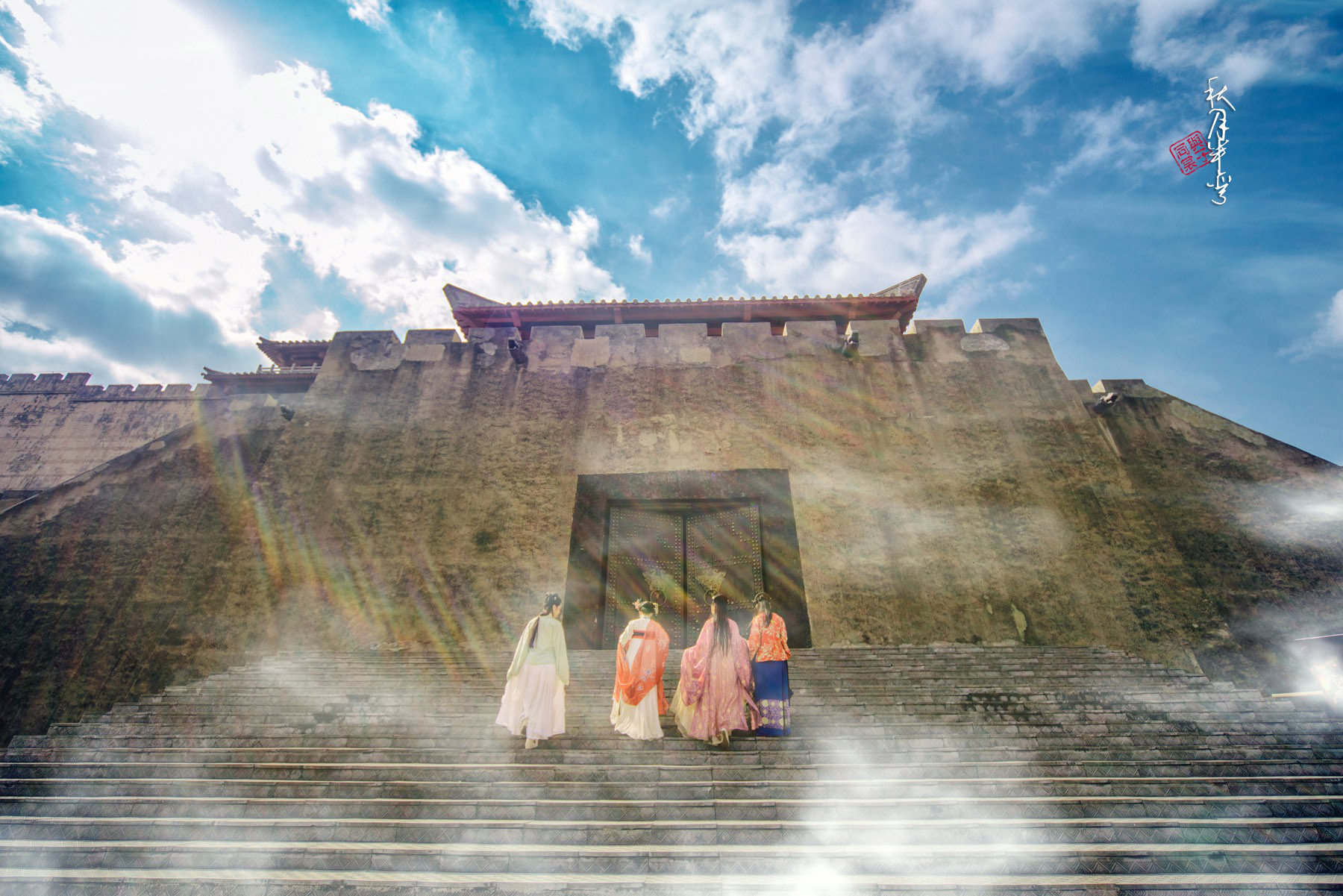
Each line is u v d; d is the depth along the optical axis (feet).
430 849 12.35
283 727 18.53
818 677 22.04
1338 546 29.78
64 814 14.56
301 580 29.84
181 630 28.35
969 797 14.46
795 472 32.48
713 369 35.63
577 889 10.98
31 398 56.90
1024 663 24.30
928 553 30.25
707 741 16.67
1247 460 32.60
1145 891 10.96
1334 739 17.71
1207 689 22.27
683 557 31.58
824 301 37.17
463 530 31.30
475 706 19.93
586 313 37.68
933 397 34.60
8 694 26.43
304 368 53.57
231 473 33.14
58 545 29.94
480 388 35.68
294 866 12.22
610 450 33.40
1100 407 34.30
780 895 10.83
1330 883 11.18
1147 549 29.84
